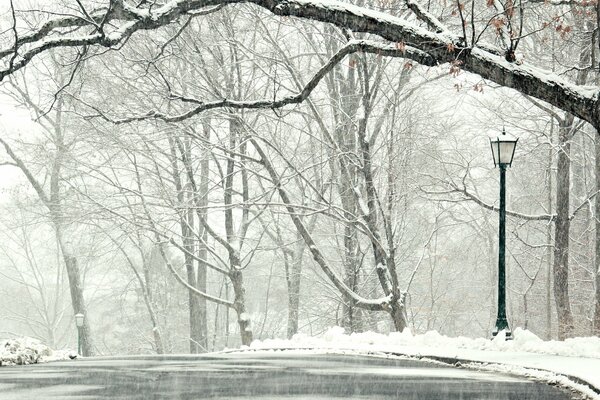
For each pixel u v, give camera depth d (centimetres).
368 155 3397
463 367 1878
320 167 3944
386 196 3700
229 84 3631
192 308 4956
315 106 3759
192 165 4022
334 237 4547
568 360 1845
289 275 4788
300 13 2052
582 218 5556
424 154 4000
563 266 3725
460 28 3559
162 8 2077
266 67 3788
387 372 1673
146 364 1969
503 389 1329
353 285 3962
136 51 3650
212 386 1329
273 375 1580
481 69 2017
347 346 2655
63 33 2377
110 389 1278
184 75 3744
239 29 3700
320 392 1236
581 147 5159
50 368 1806
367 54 3647
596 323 3816
